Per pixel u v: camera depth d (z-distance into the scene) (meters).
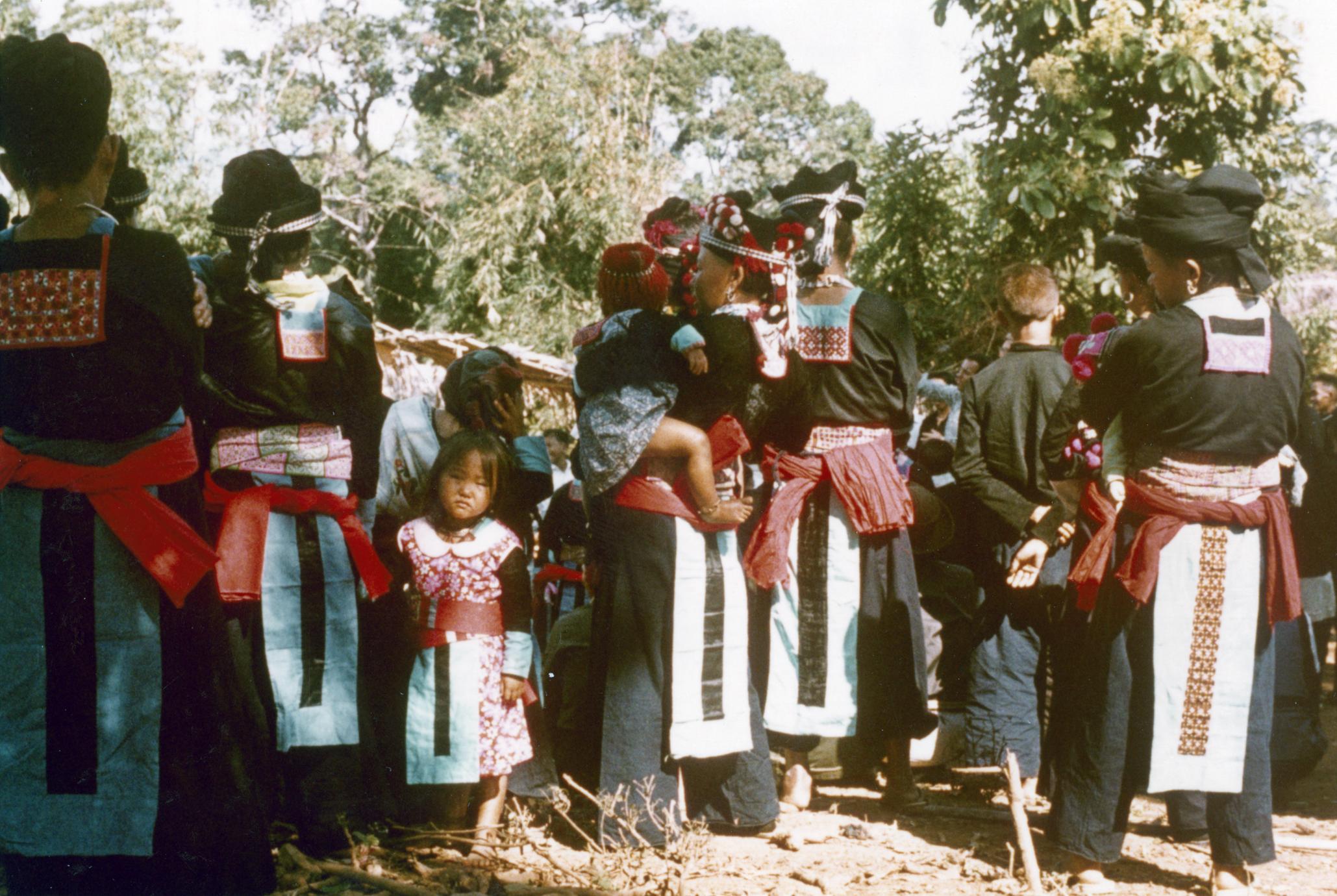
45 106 2.96
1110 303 10.04
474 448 3.88
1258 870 3.99
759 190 53.94
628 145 25.53
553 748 4.57
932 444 5.67
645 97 26.48
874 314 4.41
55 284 2.97
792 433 4.25
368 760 3.86
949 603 5.18
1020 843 3.74
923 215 11.69
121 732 3.00
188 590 3.01
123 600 3.01
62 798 2.98
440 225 40.03
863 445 4.43
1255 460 3.64
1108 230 10.04
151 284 3.00
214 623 3.13
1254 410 3.59
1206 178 3.60
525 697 4.04
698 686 3.93
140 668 3.01
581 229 24.36
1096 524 4.46
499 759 3.90
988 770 5.20
